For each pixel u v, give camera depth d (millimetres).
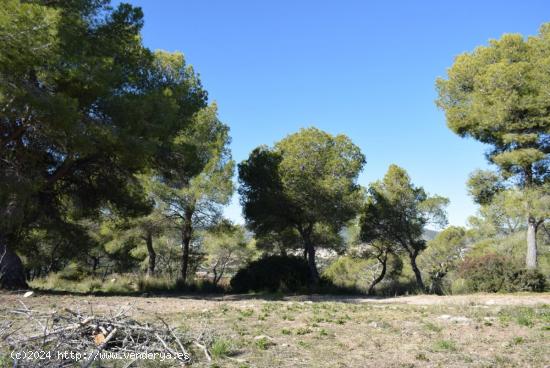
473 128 18641
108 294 13750
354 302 12969
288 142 20875
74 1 12008
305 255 23562
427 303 12219
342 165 19688
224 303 10875
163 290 18578
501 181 18266
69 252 27281
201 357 4824
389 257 29422
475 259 17234
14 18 8883
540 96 15969
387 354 5105
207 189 20359
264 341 5613
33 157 12945
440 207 23297
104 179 14969
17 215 11500
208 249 29312
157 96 12719
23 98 9820
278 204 20391
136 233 22750
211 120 21297
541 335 6066
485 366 4543
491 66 17000
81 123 11008
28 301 9547
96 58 11180
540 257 23359
